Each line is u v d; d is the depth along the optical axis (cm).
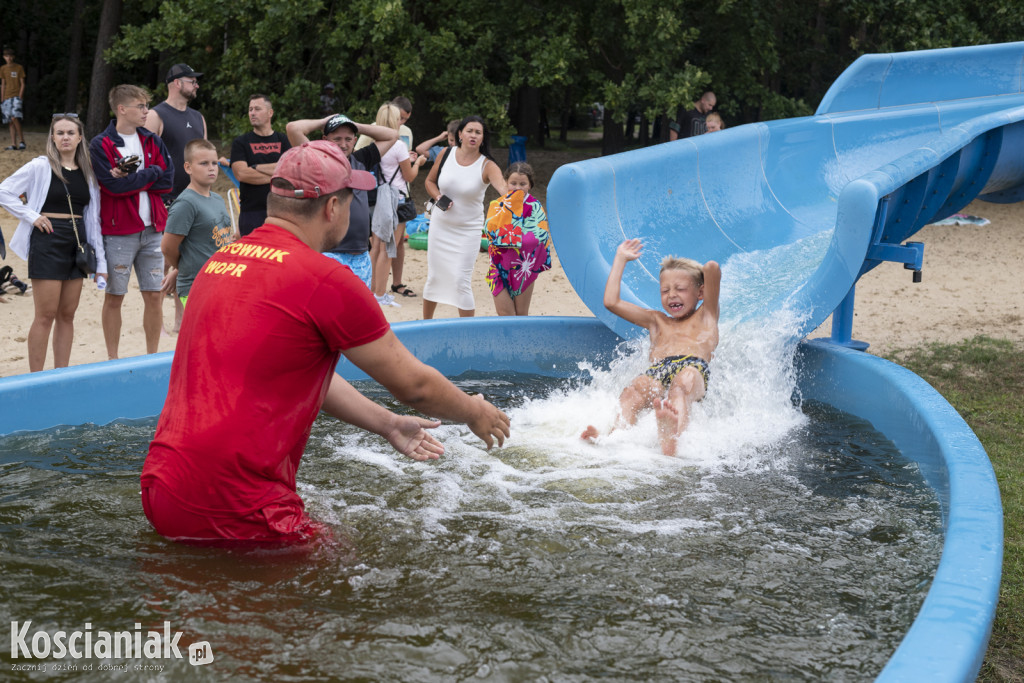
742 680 212
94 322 734
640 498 344
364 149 650
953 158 608
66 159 543
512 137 1695
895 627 241
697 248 664
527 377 554
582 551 288
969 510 282
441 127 1738
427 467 371
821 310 516
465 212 689
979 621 208
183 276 621
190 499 268
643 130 3086
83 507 304
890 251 516
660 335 500
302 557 269
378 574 262
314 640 221
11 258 969
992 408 577
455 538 294
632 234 615
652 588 262
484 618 238
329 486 340
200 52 1596
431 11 1578
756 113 2170
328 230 289
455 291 704
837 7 1845
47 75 2930
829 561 286
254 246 276
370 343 275
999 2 1662
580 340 582
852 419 475
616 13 1575
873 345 733
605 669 216
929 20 1680
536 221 677
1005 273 1048
